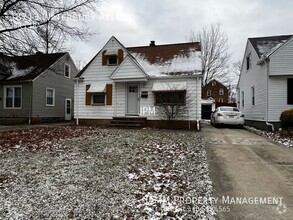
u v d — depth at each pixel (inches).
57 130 459.2
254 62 567.8
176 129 487.8
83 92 585.0
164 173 178.1
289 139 339.3
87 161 216.4
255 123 556.7
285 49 445.7
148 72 533.3
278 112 458.0
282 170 186.5
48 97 762.2
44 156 240.1
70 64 876.0
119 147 276.7
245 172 181.6
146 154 240.7
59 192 144.5
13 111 709.9
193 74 492.4
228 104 1095.0
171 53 588.7
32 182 163.6
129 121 516.7
